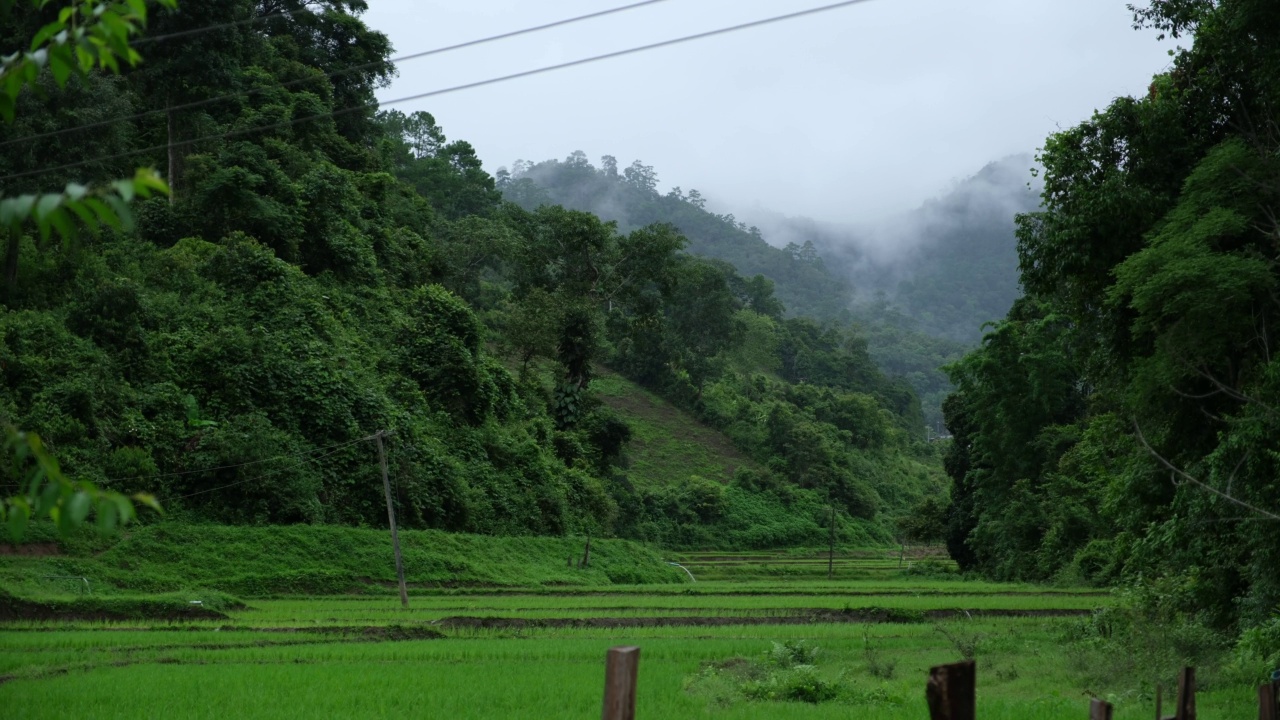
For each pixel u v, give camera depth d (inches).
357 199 2571.4
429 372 2240.4
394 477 1897.1
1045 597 1582.2
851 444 4635.8
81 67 175.0
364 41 2864.2
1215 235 723.4
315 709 565.9
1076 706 591.8
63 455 1502.2
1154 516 918.4
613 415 2906.0
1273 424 674.8
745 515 3506.4
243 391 1815.9
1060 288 956.0
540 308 2598.4
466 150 4434.1
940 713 209.6
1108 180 853.2
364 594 1535.4
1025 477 2257.6
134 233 2101.4
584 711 571.2
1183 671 287.4
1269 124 786.8
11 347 1603.1
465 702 593.9
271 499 1701.5
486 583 1721.2
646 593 1632.6
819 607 1337.4
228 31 2034.9
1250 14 729.6
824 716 557.9
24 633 927.0
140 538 1482.5
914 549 3858.3
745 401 4286.4
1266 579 721.0
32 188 1536.7
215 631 973.8
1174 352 710.5
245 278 2043.6
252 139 2288.4
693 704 598.5
